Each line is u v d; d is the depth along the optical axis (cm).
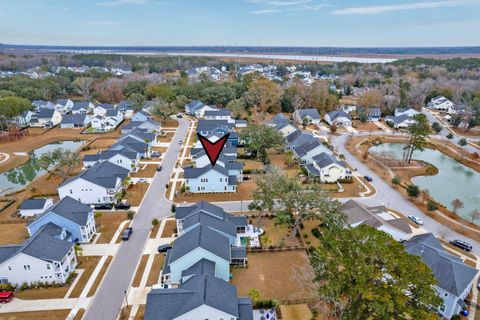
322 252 2806
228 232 4153
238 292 3541
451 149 9144
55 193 5925
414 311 2220
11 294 3453
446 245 4597
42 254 3609
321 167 6550
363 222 4603
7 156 8225
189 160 7681
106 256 4175
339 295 2656
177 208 4681
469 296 3600
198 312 2770
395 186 6506
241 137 8150
